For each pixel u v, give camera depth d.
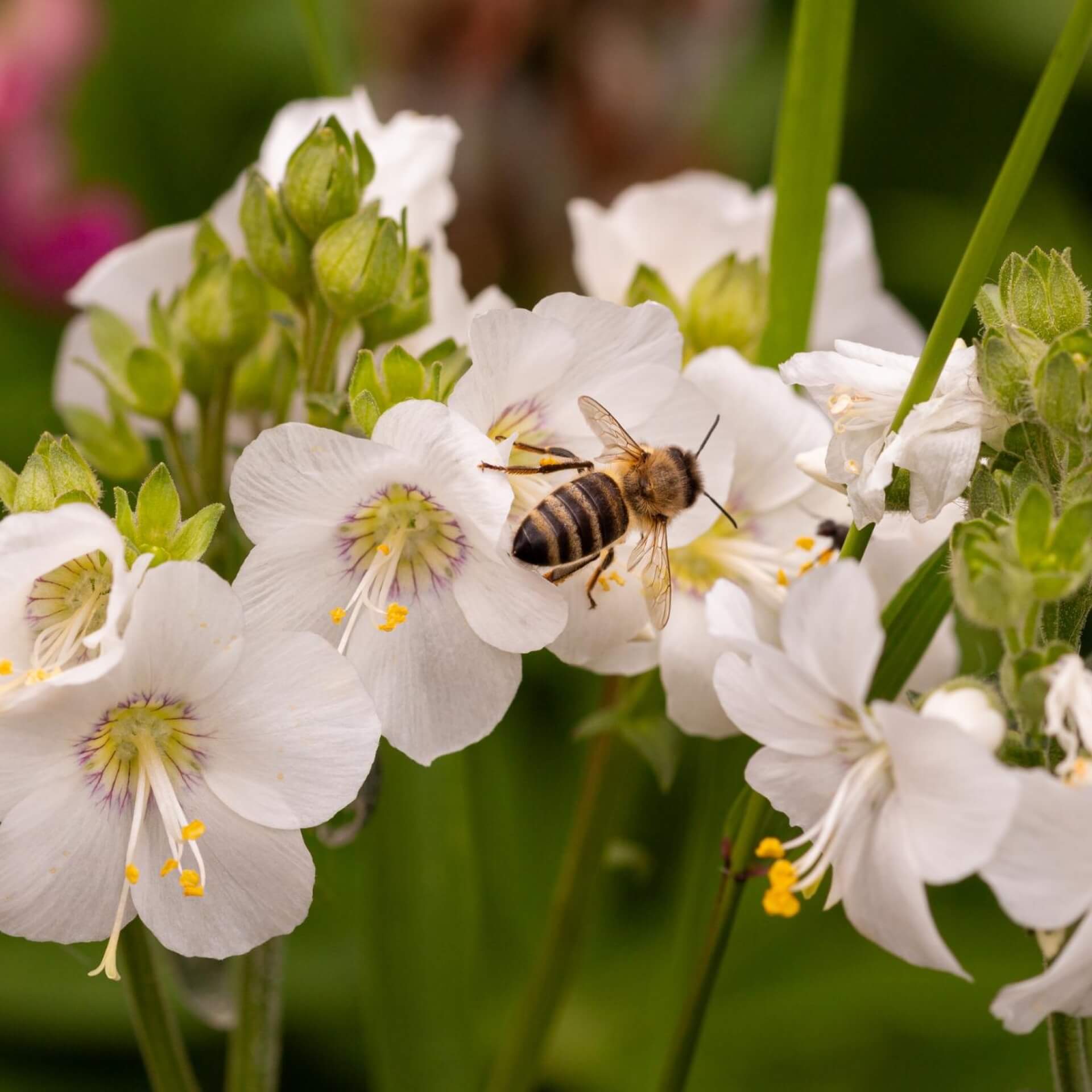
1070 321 0.30
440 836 0.34
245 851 0.30
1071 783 0.28
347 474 0.30
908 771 0.29
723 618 0.29
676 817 0.37
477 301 0.33
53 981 0.36
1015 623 0.29
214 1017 0.32
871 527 0.30
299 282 0.32
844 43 0.33
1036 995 0.28
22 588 0.29
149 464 0.33
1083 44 0.29
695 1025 0.31
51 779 0.29
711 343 0.33
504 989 0.37
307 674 0.29
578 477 0.31
